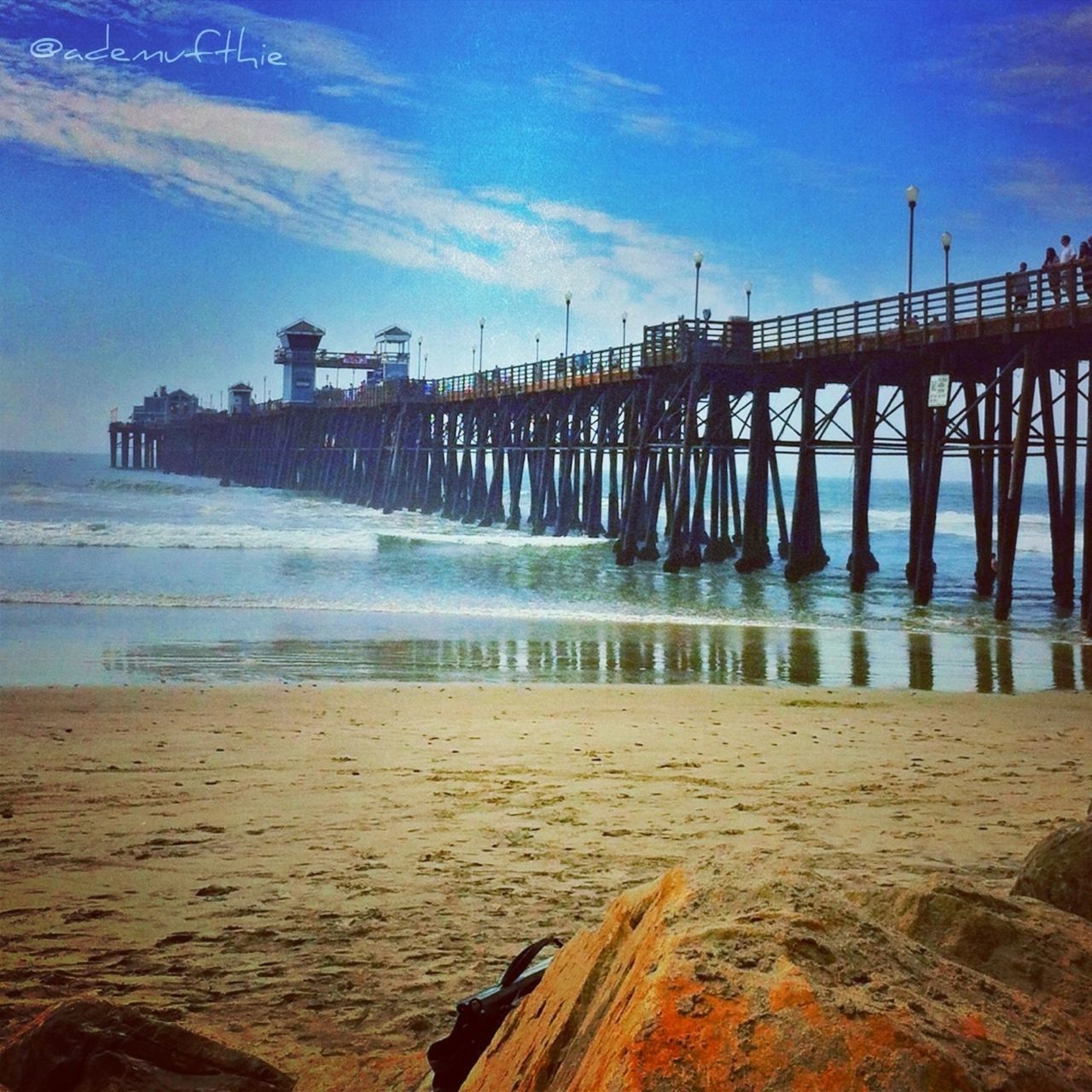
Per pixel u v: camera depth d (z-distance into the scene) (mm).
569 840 7434
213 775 9703
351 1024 4195
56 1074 2691
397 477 74312
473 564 37969
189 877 6523
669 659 19875
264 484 110562
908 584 34906
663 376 40875
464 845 7312
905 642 22641
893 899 2027
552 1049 1380
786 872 1449
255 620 23672
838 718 13688
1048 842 2734
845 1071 1085
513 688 15641
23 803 8586
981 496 33031
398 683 16266
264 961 5020
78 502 71000
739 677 18156
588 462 51531
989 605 30203
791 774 10000
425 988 4637
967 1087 1102
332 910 5852
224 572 32969
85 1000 2822
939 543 55875
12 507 64312
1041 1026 1310
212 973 4836
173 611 24812
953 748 11656
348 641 21047
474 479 63969
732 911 1357
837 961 1256
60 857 6996
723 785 9414
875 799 8898
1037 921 1955
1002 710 14680
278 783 9352
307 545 43062
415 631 22625
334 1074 3635
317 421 95812
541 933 5445
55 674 16734
